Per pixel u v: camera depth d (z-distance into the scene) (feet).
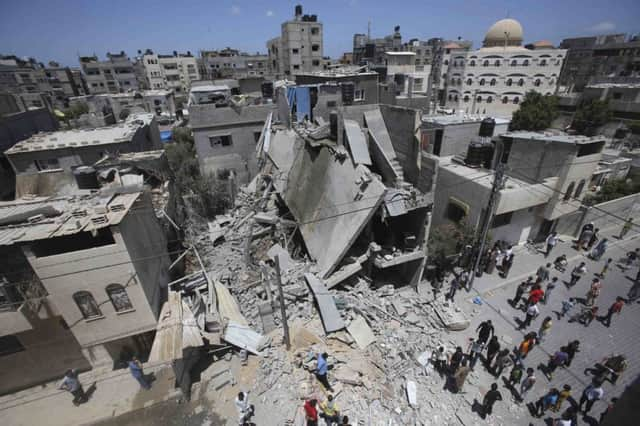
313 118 81.30
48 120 100.01
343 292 46.21
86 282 37.27
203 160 90.84
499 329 48.03
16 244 34.76
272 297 46.34
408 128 49.44
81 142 69.67
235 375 40.50
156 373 42.37
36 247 35.99
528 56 198.08
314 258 50.75
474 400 37.27
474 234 59.21
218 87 116.88
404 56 180.14
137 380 40.57
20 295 37.83
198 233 71.41
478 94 219.41
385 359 39.29
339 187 50.16
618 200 73.97
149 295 42.19
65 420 38.22
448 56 258.78
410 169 50.42
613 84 162.30
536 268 62.18
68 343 42.19
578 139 63.16
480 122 77.25
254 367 40.96
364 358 38.70
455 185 66.23
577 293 55.21
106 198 43.37
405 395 36.27
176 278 57.26
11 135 81.66
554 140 62.90
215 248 66.23
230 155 92.63
